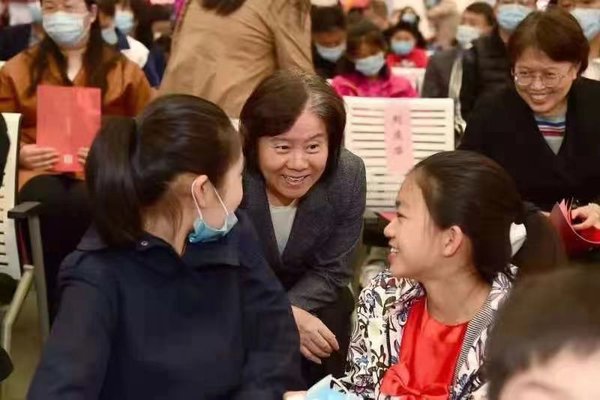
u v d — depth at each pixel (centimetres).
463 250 144
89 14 297
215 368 147
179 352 144
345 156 212
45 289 240
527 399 56
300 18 283
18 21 544
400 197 148
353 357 161
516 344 57
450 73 411
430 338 151
